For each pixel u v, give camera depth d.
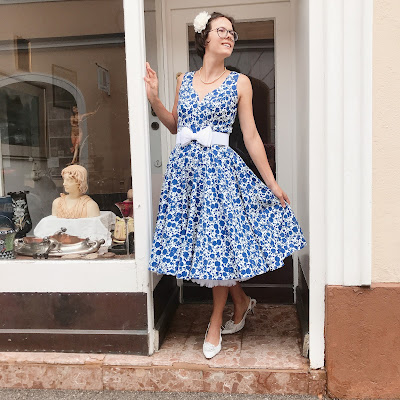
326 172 2.04
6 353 2.29
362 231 2.02
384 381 2.08
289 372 2.12
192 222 2.11
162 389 2.19
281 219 2.21
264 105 3.02
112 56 2.41
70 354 2.28
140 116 2.21
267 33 2.97
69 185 2.54
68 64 2.63
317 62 2.03
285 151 3.00
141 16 2.21
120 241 2.34
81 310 2.28
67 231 2.49
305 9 2.27
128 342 2.26
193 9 3.00
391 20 1.94
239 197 2.15
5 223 2.50
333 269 2.07
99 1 2.47
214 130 2.16
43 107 2.74
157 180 2.86
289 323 2.70
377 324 2.06
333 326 2.08
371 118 1.97
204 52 2.23
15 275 2.28
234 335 2.53
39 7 2.70
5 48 2.84
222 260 2.04
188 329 2.65
